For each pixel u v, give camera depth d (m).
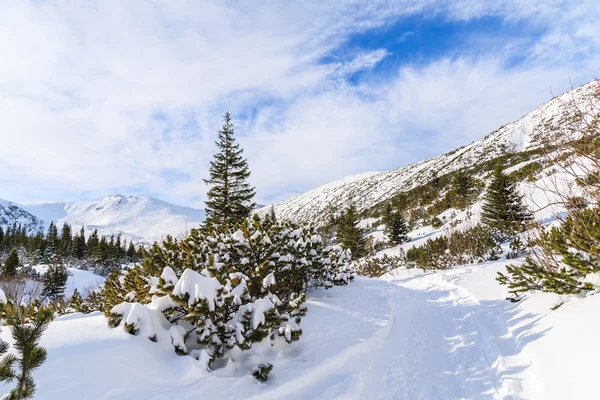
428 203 36.38
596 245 3.98
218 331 3.76
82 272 40.31
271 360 3.96
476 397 3.40
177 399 2.77
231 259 6.29
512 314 5.28
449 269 12.62
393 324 6.10
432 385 3.79
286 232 7.13
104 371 2.74
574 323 3.72
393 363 4.43
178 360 3.29
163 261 4.99
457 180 31.44
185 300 3.63
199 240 6.44
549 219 9.88
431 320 6.41
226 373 3.49
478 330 5.29
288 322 4.48
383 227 35.88
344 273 9.06
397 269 17.97
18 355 2.12
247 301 4.25
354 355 4.47
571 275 4.44
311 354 4.25
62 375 2.54
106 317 3.72
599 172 3.34
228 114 23.22
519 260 9.35
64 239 66.50
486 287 7.78
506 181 16.38
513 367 3.74
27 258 51.97
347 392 3.45
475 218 20.89
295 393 3.44
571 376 2.95
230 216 22.30
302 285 7.43
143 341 3.32
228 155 22.91
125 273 5.40
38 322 2.03
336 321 5.57
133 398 2.62
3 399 1.91
